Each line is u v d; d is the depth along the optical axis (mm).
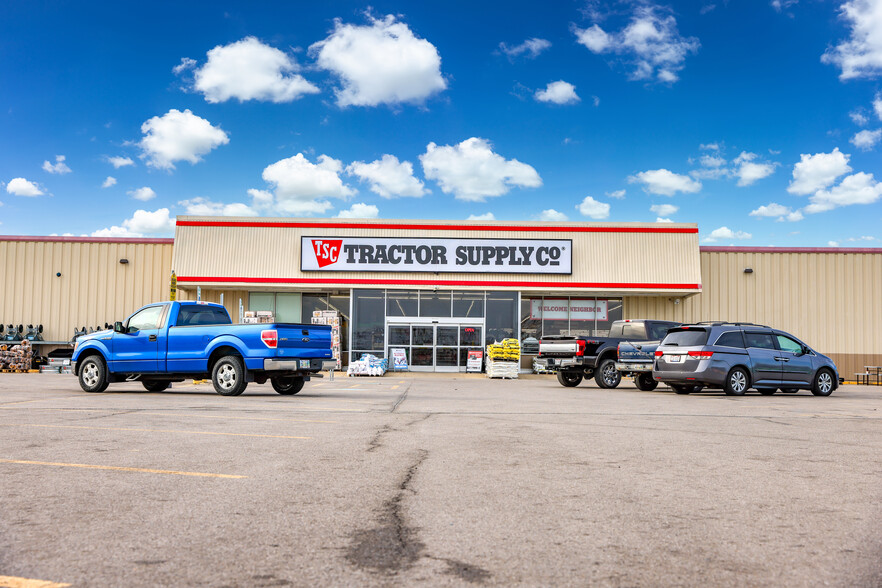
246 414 10328
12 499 4773
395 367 28922
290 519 4332
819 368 17359
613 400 14586
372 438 7879
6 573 3314
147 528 4098
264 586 3193
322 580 3279
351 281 28828
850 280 29672
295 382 15133
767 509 4777
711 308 29578
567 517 4473
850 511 4750
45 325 28797
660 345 16938
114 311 29016
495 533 4086
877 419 11070
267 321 28016
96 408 10977
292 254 28906
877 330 29453
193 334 14336
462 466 6188
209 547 3752
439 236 29078
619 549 3814
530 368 29484
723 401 14586
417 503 4789
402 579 3309
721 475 5973
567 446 7492
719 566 3557
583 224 29219
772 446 7766
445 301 29375
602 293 29641
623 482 5598
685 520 4449
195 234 28750
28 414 9984
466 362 29188
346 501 4816
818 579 3389
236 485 5293
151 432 8094
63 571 3352
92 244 29219
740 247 29766
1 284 28859
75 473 5672
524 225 29172
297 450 6941
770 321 29500
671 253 29156
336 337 28750
